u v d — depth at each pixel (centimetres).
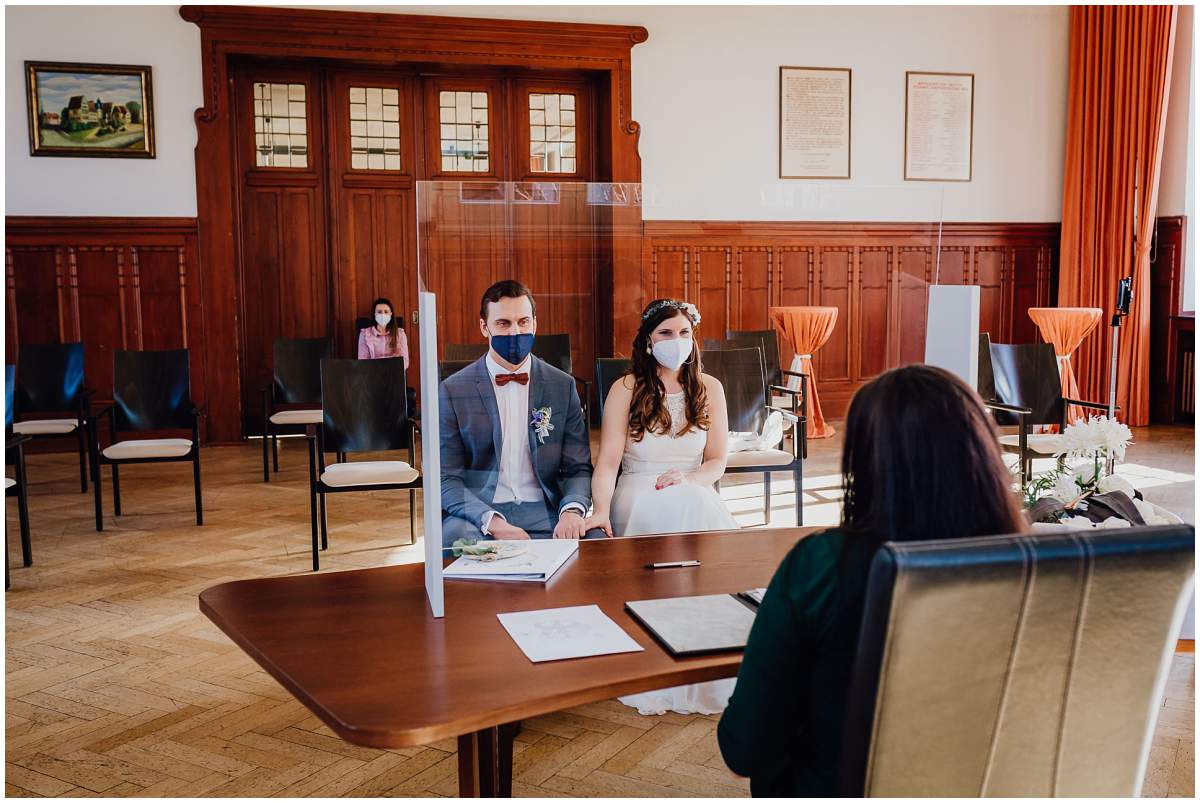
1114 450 241
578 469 248
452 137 811
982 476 125
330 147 789
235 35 739
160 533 504
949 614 111
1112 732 123
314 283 799
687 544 233
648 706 287
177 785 244
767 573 209
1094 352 866
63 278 733
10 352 727
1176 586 118
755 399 291
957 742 117
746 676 132
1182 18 824
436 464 181
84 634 356
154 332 753
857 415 133
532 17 788
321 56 754
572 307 251
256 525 521
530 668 158
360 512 554
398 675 155
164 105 736
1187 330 822
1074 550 113
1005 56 884
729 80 830
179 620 371
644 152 820
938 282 300
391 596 195
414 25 763
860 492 133
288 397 661
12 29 704
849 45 850
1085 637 117
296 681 153
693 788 242
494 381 238
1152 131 816
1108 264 857
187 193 747
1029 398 522
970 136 883
